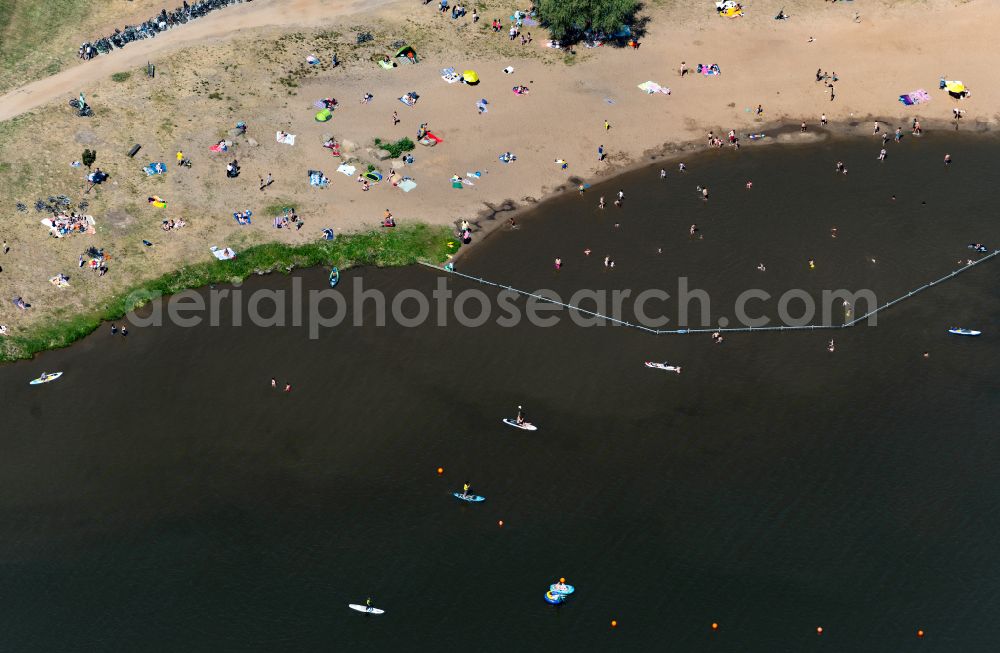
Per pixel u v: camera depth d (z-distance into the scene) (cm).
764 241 14475
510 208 14900
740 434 12150
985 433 12162
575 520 11331
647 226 14700
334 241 14250
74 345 13150
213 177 14788
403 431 12156
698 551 11088
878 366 12900
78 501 11588
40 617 10619
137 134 15075
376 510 11419
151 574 10931
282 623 10519
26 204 14212
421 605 10644
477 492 11562
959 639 10462
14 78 15862
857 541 11188
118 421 12331
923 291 13800
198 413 12375
